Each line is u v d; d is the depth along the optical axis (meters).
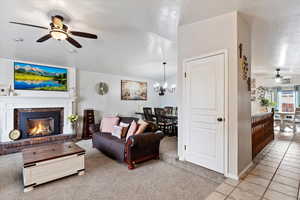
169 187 2.23
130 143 2.83
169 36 3.32
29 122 4.26
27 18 2.57
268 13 2.33
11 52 3.71
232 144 2.32
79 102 5.29
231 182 2.25
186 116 2.91
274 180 2.30
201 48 2.67
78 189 2.19
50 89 4.60
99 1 2.11
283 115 6.11
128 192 2.12
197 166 2.69
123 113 6.50
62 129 4.77
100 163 3.10
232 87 2.32
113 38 3.50
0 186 2.26
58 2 2.15
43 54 4.01
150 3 2.13
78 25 2.86
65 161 2.48
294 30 2.87
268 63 5.09
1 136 3.81
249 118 2.69
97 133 3.98
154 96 7.76
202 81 2.67
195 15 2.46
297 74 6.87
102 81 5.88
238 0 2.04
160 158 3.30
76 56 4.35
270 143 4.33
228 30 2.36
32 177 2.18
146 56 4.72
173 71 6.57
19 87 4.10
